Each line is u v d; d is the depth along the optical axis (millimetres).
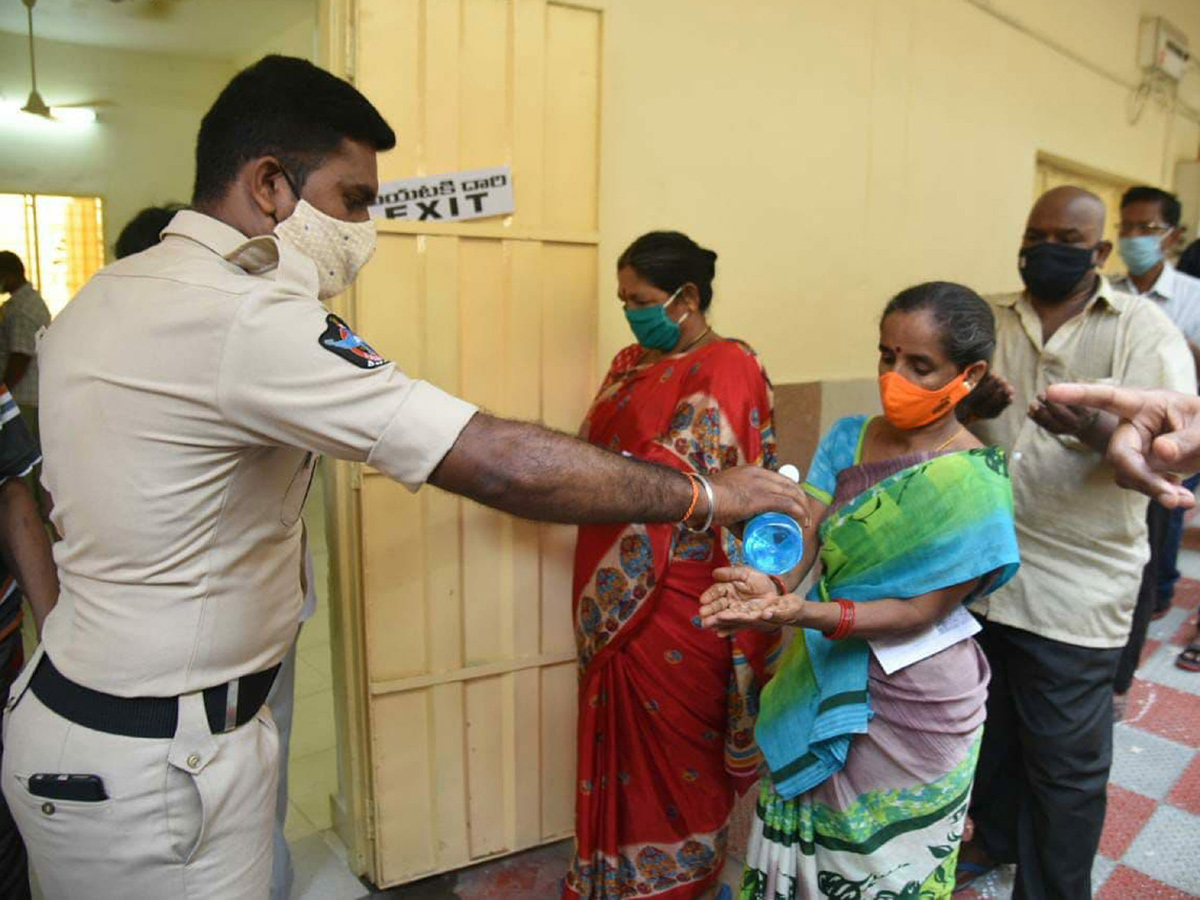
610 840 1880
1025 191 4199
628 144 2459
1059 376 1890
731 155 2729
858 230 3227
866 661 1395
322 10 1896
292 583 1188
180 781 1040
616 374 2092
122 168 6473
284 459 1084
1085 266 1818
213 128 1095
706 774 1871
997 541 1297
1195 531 5145
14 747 1088
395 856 2043
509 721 2137
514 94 1942
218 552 1042
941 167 3596
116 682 1021
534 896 2064
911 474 1368
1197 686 3135
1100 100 4840
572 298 2094
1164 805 2412
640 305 1901
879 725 1385
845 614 1305
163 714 1029
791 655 1549
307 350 943
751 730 1852
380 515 1911
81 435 1004
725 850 1966
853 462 1544
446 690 2045
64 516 1045
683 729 1830
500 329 2006
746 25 2699
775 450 1921
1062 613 1787
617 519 1057
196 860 1068
